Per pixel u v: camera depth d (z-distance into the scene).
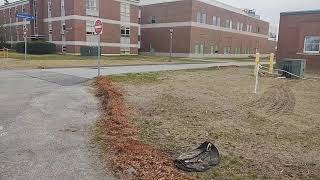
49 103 9.80
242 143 6.53
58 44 49.88
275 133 7.41
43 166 4.95
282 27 32.31
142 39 63.12
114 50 52.97
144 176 4.60
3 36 67.81
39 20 53.34
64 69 21.50
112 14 52.00
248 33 78.50
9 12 65.12
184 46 56.75
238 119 8.68
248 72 25.02
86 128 7.08
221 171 5.03
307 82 19.38
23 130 6.82
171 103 10.48
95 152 5.58
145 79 17.11
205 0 59.44
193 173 4.92
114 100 10.00
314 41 30.48
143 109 9.38
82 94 11.62
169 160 5.38
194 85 15.48
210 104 10.61
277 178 4.86
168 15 58.53
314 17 30.23
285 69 22.23
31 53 46.22
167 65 30.48
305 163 5.54
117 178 4.59
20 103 9.69
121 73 19.58
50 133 6.66
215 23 63.53
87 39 48.38
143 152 5.54
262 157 5.74
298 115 9.53
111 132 6.76
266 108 10.45
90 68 22.94
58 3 49.19
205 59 50.62
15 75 17.34
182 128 7.50
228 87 15.32
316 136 7.29
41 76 17.03
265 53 89.50
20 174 4.64
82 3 47.31
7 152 5.51
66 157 5.33
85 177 4.60
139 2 61.66
